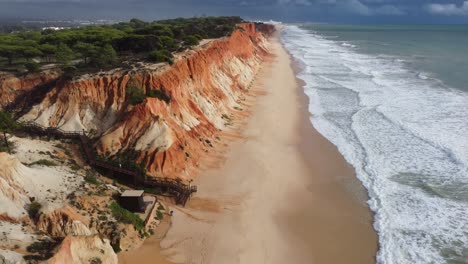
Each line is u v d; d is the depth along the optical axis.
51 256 19.48
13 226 21.42
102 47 54.44
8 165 24.12
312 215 30.34
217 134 43.56
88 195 26.36
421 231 27.78
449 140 42.91
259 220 29.42
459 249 25.77
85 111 38.97
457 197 31.80
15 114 41.72
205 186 33.47
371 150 41.38
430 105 56.12
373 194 32.94
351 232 28.23
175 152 34.84
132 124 36.06
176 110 40.06
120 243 24.53
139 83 40.53
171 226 27.89
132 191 28.47
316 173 37.03
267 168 37.38
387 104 57.34
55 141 36.31
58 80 42.28
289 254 25.94
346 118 52.03
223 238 27.00
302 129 48.28
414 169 36.81
